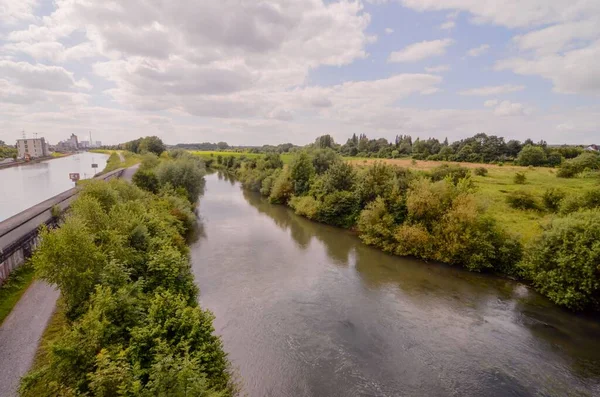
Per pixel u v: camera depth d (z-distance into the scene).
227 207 54.31
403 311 21.03
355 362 15.94
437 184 32.16
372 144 132.25
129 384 8.29
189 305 16.03
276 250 32.66
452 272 27.66
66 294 12.90
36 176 78.75
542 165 77.06
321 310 20.86
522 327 19.33
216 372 12.20
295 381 14.53
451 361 16.22
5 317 14.43
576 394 14.25
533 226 31.42
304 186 54.62
